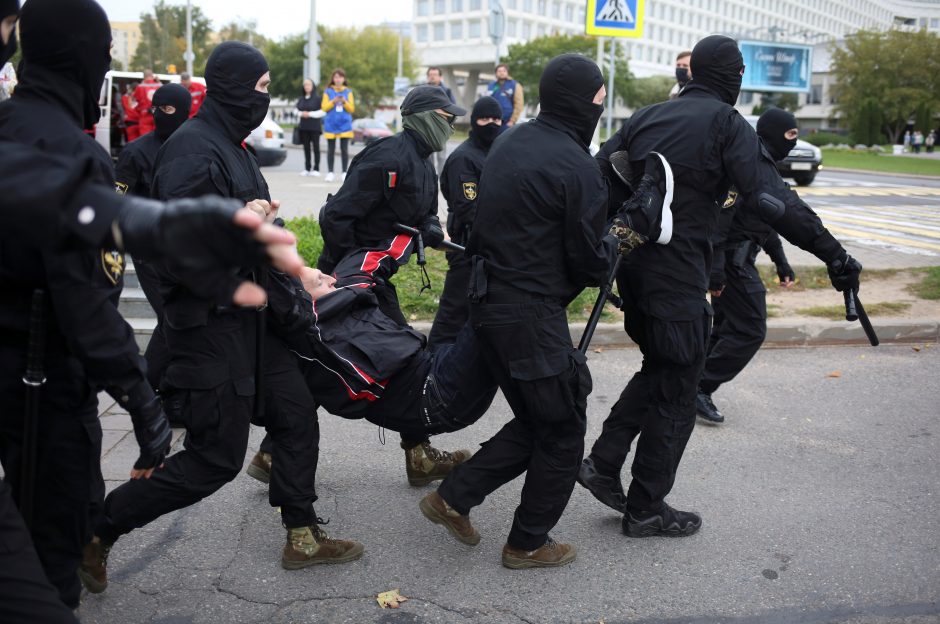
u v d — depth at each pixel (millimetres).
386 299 4387
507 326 3160
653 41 99688
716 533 3826
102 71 2369
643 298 3590
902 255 9891
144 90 12094
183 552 3527
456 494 3451
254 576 3359
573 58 3193
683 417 3656
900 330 6984
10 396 2209
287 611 3129
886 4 161000
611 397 5602
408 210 4242
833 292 8078
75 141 2201
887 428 5145
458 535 3541
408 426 3502
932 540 3773
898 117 57906
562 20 93438
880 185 22469
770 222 3537
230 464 3041
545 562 3465
